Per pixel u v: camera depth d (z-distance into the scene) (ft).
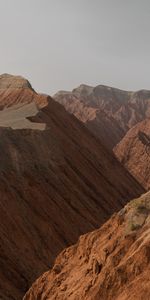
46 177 168.96
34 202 153.58
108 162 241.14
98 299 59.06
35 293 80.28
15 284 114.83
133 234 65.87
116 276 59.00
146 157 375.45
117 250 64.80
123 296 55.57
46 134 187.42
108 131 552.41
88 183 193.26
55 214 155.02
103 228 76.84
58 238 145.59
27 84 335.06
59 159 184.75
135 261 58.49
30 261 127.44
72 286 69.56
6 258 120.98
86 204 174.09
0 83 341.41
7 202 142.82
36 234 140.97
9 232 132.46
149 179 356.18
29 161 168.55
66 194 169.37
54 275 80.18
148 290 53.62
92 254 72.18
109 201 193.88
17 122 203.41
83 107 625.41
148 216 67.82
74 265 77.36
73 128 242.37
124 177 242.58
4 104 301.63
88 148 232.12
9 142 169.17
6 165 159.53
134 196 227.81
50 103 253.44
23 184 157.28
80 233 155.22
